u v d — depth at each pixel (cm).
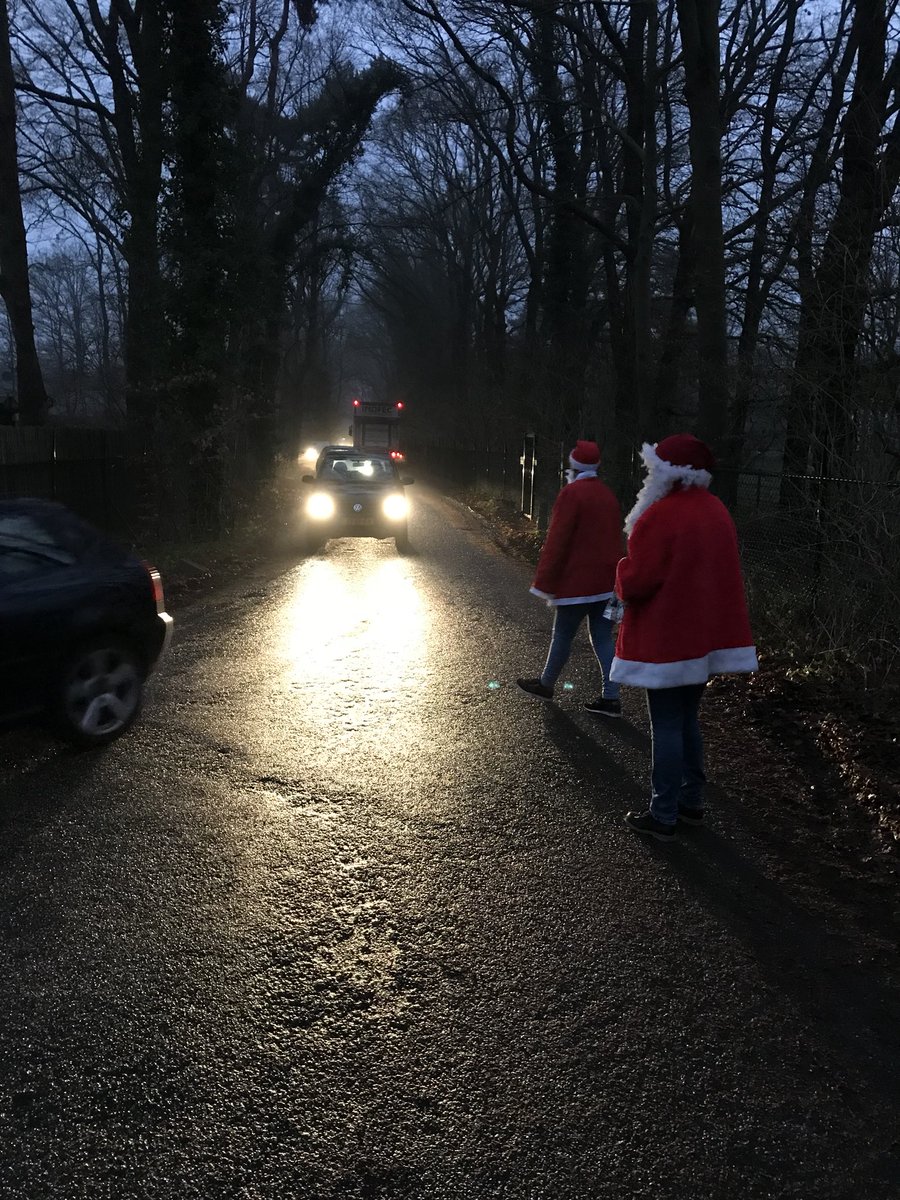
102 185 2628
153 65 1484
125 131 2070
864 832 466
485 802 485
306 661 777
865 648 729
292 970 326
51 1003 303
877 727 595
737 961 344
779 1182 238
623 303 2320
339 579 1258
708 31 1249
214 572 1275
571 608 651
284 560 1465
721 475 1119
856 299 864
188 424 1513
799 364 928
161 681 704
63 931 347
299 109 2492
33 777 502
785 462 1123
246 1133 249
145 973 322
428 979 323
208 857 411
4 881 384
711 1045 293
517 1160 242
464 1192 231
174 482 1522
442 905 376
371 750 559
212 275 1507
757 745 597
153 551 1398
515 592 1174
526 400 2712
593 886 398
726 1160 245
